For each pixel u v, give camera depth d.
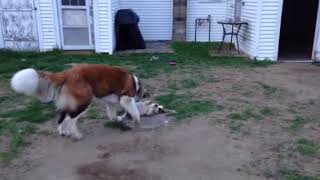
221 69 6.62
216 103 4.64
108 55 7.78
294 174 2.96
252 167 3.07
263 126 3.92
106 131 3.77
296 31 11.02
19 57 7.39
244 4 8.18
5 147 3.38
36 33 7.88
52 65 6.63
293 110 4.45
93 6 7.71
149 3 9.93
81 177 2.90
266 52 7.48
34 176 2.91
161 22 10.12
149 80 5.76
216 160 3.18
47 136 3.63
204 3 9.91
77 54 7.77
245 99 4.86
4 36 7.87
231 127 3.86
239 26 8.30
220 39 10.16
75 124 3.55
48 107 4.42
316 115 4.29
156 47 9.00
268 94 5.11
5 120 4.00
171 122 4.00
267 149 3.38
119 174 2.95
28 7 7.70
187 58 7.55
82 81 3.42
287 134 3.72
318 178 2.89
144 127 3.87
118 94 3.71
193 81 5.69
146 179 2.88
